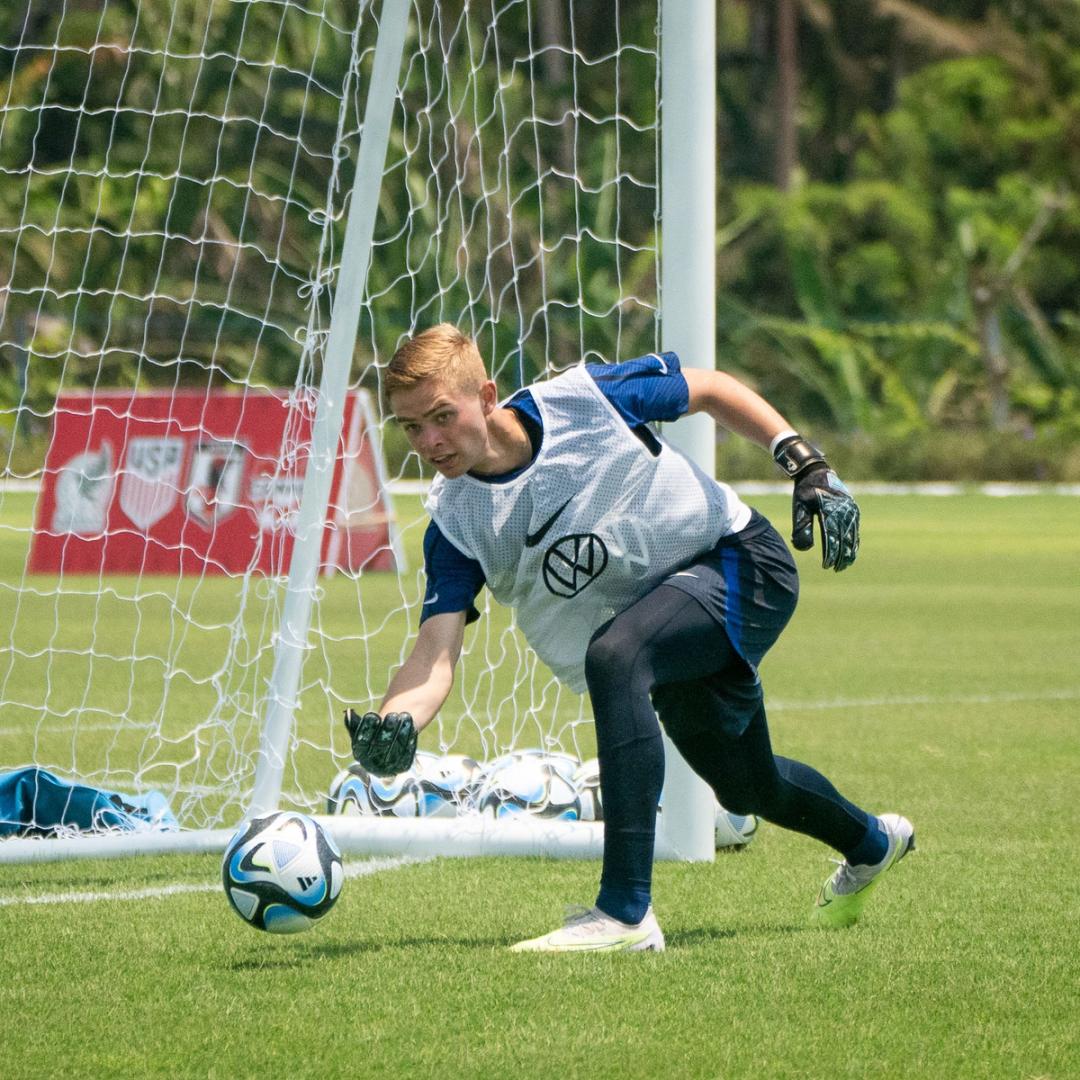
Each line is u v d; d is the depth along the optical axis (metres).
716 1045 11.38
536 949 13.86
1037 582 57.06
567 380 13.63
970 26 162.38
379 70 17.81
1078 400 136.88
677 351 17.80
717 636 13.62
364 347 79.38
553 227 111.81
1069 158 150.88
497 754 25.97
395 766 12.47
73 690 31.75
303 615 18.38
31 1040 11.55
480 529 13.53
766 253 145.25
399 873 17.55
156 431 55.19
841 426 133.62
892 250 143.75
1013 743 26.34
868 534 80.50
